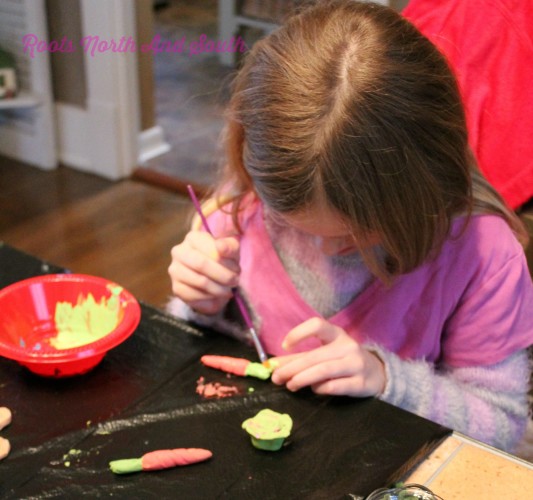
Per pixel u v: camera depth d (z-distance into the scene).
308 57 0.78
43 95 2.90
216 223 1.15
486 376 1.00
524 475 0.77
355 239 0.81
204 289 1.01
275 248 1.10
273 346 1.09
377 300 1.04
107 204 2.79
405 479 0.76
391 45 0.78
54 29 2.85
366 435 0.81
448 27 1.14
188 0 5.12
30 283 1.01
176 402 0.86
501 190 1.10
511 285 1.00
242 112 0.83
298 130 0.76
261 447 0.78
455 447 0.81
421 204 0.80
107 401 0.86
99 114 2.88
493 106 1.11
